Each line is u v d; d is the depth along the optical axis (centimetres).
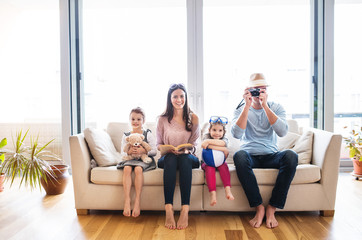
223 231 186
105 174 212
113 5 333
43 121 348
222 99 331
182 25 328
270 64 330
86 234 182
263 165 216
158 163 221
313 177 205
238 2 327
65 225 196
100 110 340
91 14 334
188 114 227
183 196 196
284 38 329
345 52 337
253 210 209
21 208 228
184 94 223
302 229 188
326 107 328
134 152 217
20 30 351
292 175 197
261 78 227
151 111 335
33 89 350
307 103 334
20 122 348
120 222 202
